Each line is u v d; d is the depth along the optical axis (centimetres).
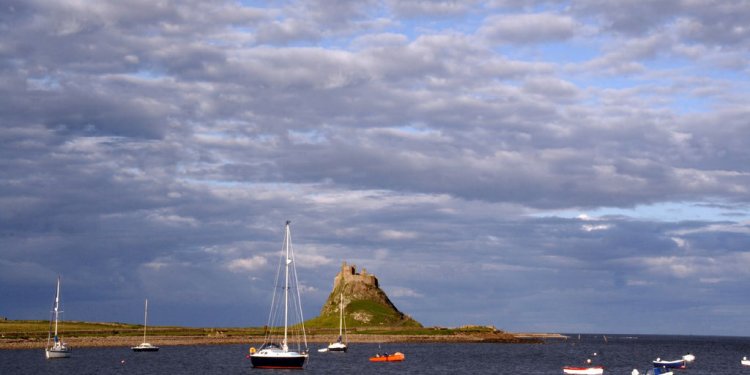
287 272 13200
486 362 16462
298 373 12694
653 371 12581
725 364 17575
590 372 13162
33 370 12888
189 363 14825
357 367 14325
